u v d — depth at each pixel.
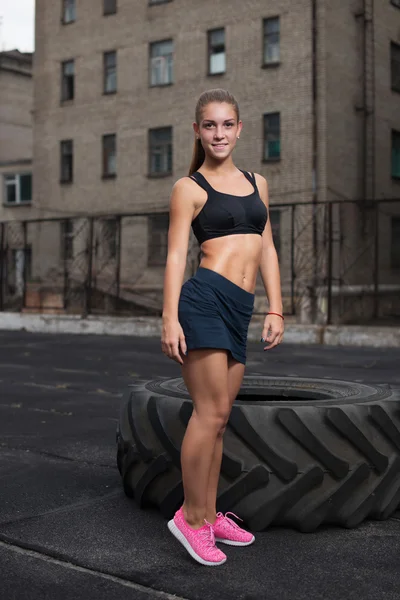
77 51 28.00
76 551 2.87
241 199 2.79
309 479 3.06
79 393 7.75
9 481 4.01
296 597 2.43
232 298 2.73
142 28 26.19
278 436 3.09
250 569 2.69
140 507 3.45
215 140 2.79
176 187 2.77
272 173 23.08
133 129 26.48
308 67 22.36
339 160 22.69
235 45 23.94
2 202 30.88
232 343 2.75
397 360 11.38
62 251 28.41
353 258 23.09
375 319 21.33
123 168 26.72
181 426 3.23
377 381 8.71
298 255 22.08
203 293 2.70
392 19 24.98
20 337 16.53
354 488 3.14
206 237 2.77
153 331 16.70
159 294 25.59
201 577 2.61
